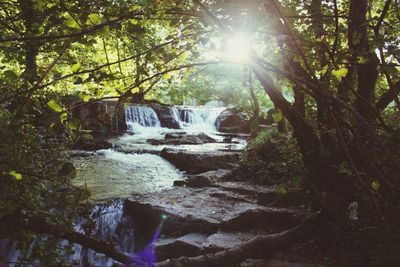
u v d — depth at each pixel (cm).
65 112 276
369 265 418
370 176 384
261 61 246
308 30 351
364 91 438
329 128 443
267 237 524
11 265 482
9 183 364
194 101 2627
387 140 364
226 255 498
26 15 300
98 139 1614
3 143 331
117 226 795
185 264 471
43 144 436
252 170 949
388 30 380
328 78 308
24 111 321
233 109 2106
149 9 304
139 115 1981
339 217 467
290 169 711
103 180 1036
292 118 445
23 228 384
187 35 324
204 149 1404
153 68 346
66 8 264
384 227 377
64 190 401
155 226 756
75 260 608
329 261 476
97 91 316
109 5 282
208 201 809
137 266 425
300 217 641
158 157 1355
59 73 280
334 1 339
